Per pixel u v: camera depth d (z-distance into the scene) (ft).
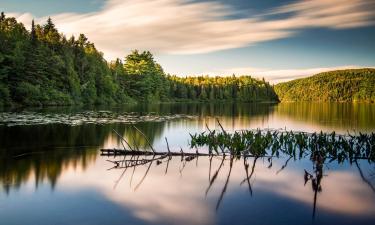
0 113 145.59
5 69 183.21
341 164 68.59
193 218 39.50
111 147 81.10
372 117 198.08
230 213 41.22
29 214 39.70
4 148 75.51
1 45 196.03
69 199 44.75
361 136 78.79
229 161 69.15
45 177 54.29
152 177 56.29
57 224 37.17
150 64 366.22
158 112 203.31
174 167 63.36
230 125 141.49
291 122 162.30
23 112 155.63
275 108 322.96
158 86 389.80
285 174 59.72
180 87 469.57
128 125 124.67
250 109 291.99
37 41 225.97
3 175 54.70
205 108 284.20
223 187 51.49
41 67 211.00
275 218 39.91
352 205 44.70
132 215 39.99
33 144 80.89
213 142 77.77
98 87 281.74
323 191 50.39
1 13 273.33
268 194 48.52
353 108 328.90
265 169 63.05
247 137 82.89
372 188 52.26
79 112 171.63
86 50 302.04
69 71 240.32
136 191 48.75
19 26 272.72
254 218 39.78
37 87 198.29
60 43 263.90
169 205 43.55
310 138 86.38
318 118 190.08
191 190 49.78
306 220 39.58
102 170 59.67
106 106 246.68
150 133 107.76
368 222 39.27
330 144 77.20
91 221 38.09
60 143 83.20
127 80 338.75
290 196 47.85
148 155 72.69
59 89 231.09
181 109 250.78
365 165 67.77
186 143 90.74
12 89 187.83
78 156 70.03
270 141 83.15
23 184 50.39
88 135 97.04
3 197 44.96
